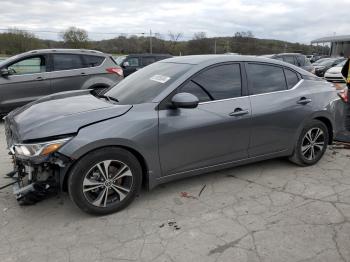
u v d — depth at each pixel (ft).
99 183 11.59
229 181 14.69
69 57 29.04
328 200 13.00
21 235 10.89
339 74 64.28
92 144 11.07
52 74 28.17
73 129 11.07
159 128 12.17
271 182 14.61
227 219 11.70
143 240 10.58
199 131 12.92
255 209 12.35
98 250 10.14
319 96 16.10
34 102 13.98
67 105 12.76
